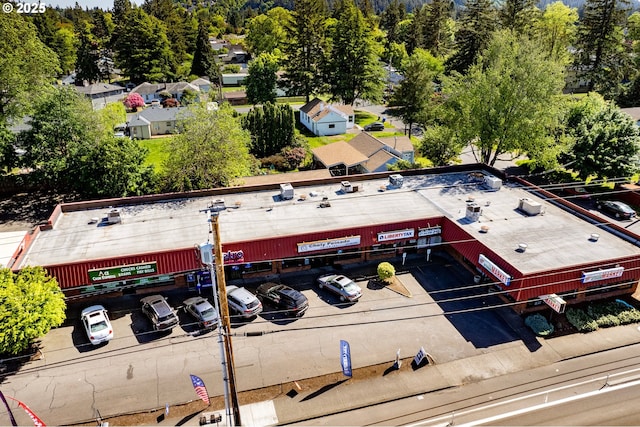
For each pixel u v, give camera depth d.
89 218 33.72
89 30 134.25
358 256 33.66
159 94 94.81
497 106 43.78
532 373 23.45
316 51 85.94
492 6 81.12
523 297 26.22
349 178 40.72
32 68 49.97
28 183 46.94
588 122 47.38
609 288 29.53
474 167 44.44
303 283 31.11
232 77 116.00
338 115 72.94
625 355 24.70
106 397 21.91
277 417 20.89
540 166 49.91
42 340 25.52
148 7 152.88
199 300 27.58
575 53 82.00
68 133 43.47
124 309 28.20
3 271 24.34
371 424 20.45
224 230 31.47
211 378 23.12
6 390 22.23
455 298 29.45
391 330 26.61
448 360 24.34
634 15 92.62
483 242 29.81
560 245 29.58
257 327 26.86
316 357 24.59
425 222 33.00
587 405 21.34
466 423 20.38
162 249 28.72
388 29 145.00
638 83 75.50
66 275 26.86
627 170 43.69
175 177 40.88
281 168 56.47
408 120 66.88
